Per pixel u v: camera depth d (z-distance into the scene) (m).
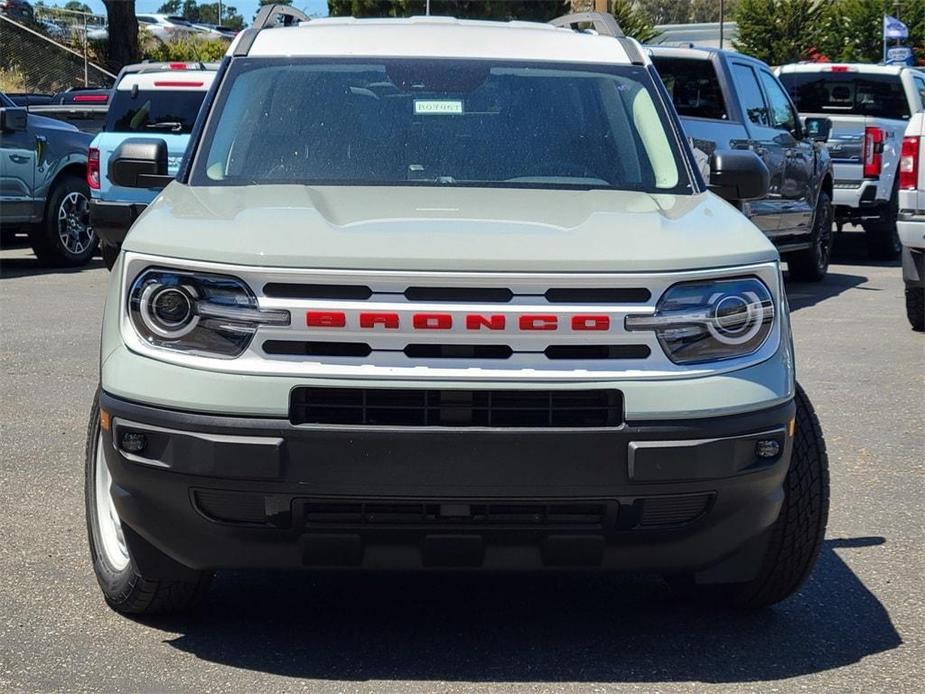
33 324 10.59
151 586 4.28
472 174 4.93
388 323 3.74
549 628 4.42
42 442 6.85
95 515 4.54
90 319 10.88
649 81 5.41
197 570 4.06
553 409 3.77
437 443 3.71
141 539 4.04
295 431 3.72
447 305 3.75
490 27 5.72
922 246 10.18
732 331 3.90
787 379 3.98
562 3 39.75
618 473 3.76
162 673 4.02
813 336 10.49
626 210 4.43
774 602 4.50
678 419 3.79
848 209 16.61
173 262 3.86
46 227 14.61
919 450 6.88
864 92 17.11
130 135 13.36
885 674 4.06
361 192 4.68
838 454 6.81
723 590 4.58
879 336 10.50
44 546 5.22
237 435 3.73
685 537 3.91
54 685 3.91
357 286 3.77
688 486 3.81
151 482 3.84
